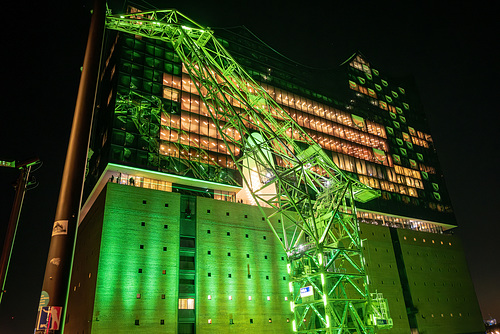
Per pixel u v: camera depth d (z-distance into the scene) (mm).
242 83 37531
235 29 58625
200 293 35094
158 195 36562
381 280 50094
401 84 81062
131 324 30297
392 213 59250
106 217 32906
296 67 63062
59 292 13086
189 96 45125
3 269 11898
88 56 18266
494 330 86250
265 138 36531
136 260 32750
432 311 53156
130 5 45312
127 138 38594
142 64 43438
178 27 32562
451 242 62250
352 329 33938
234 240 39625
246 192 44812
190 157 41625
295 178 38469
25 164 13016
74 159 15352
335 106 64000
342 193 37875
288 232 44094
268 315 38094
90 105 16938
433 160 73250
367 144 64125
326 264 36469
